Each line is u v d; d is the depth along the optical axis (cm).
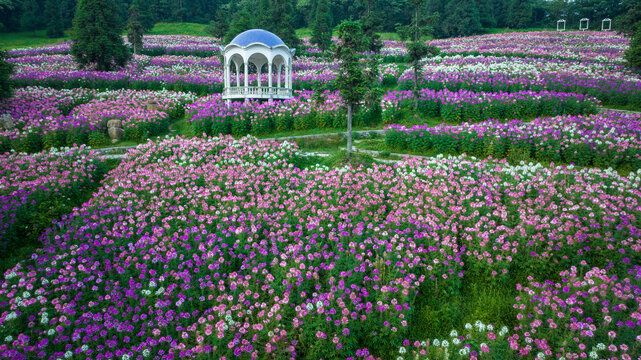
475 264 772
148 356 585
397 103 1919
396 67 2988
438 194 973
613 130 1319
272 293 704
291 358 596
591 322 595
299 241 821
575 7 7381
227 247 842
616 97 2027
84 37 2966
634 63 2491
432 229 845
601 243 771
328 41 4375
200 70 3416
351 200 1038
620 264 732
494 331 671
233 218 930
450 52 3684
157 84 2772
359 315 666
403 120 1931
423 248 807
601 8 6881
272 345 613
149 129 1852
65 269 761
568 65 2769
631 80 2291
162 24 7775
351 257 778
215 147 1462
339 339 615
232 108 1909
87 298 718
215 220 959
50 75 2653
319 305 624
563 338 582
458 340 577
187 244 833
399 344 653
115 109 2064
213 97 2336
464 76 2361
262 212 967
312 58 3909
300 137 1702
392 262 763
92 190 1236
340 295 678
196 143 1469
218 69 3481
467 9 6694
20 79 2520
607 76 2400
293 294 704
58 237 861
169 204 1041
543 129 1383
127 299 711
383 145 1563
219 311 658
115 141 1762
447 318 706
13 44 5697
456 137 1407
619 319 595
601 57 3188
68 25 7138
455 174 1120
